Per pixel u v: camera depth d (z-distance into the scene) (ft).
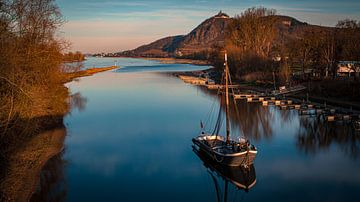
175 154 138.41
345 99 240.32
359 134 164.96
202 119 204.13
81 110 232.32
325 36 318.45
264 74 374.63
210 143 136.05
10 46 108.58
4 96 102.37
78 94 318.04
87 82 435.94
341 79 277.44
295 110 228.63
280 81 328.29
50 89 156.66
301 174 115.85
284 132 172.14
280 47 417.28
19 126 113.50
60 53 167.32
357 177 112.37
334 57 299.58
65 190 102.47
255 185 107.96
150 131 174.09
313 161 127.95
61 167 121.29
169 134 168.76
